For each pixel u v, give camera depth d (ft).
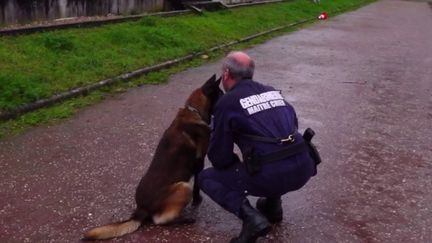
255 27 49.55
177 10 47.91
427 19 82.53
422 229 13.69
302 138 12.04
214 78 13.32
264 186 11.61
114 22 36.50
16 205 13.80
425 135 21.76
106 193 14.78
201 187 12.71
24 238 12.32
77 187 15.03
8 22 31.30
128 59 29.30
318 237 13.00
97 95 24.08
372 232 13.39
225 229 13.12
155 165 12.80
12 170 15.89
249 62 12.06
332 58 39.73
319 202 14.88
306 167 11.76
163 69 30.35
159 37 34.40
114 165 16.70
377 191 15.85
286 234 13.03
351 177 16.80
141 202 12.69
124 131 19.88
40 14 33.71
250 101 11.58
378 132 21.79
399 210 14.69
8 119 19.93
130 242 12.21
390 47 48.03
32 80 22.81
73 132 19.42
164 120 21.50
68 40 28.48
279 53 40.04
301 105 25.21
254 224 11.53
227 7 53.26
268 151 11.37
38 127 19.69
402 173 17.39
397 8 103.35
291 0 75.41
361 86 30.55
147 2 45.32
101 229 12.12
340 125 22.41
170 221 12.75
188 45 35.60
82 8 37.60
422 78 34.27
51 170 16.05
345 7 88.58
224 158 11.93
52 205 13.93
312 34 52.60
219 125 11.70
